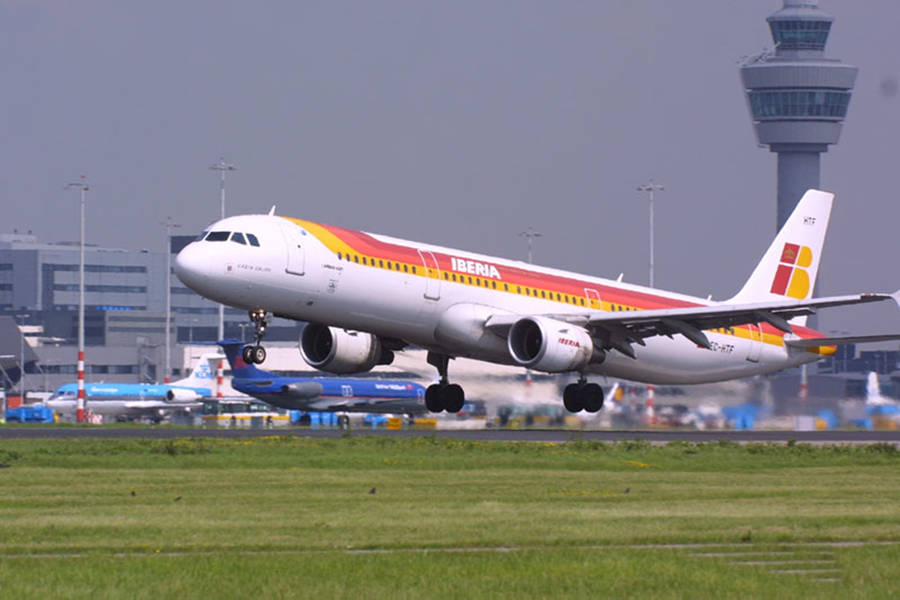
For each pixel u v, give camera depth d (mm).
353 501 112875
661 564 77500
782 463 160250
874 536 89938
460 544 86375
